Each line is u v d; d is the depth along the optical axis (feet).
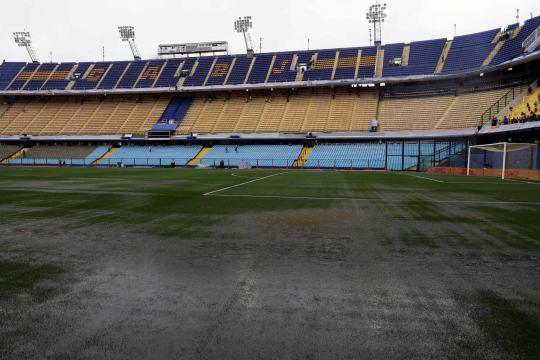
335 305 11.00
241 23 200.44
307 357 8.17
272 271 14.21
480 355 8.26
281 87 172.65
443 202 36.29
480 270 14.32
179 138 168.35
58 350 8.49
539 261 15.61
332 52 182.91
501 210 30.76
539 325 9.66
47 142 183.32
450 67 151.64
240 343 8.77
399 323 9.82
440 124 138.82
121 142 180.45
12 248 17.62
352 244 18.65
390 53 172.14
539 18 132.16
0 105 195.83
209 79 183.93
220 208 31.60
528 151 84.99
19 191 45.98
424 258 16.05
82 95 197.57
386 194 44.24
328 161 144.05
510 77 135.95
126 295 11.74
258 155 156.35
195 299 11.44
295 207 32.40
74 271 14.15
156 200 37.01
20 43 220.43
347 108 164.55
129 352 8.39
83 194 42.55
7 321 9.88
